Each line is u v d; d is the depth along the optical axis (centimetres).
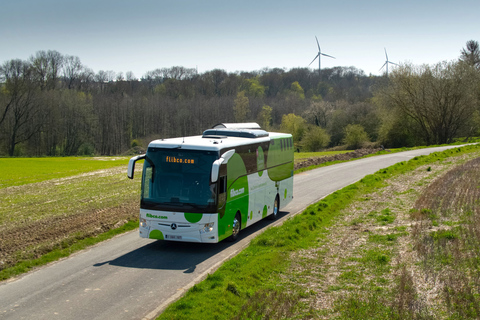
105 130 10681
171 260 1375
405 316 878
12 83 8775
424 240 1406
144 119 11488
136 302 1016
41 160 6288
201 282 1093
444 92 6888
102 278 1194
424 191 2350
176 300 1027
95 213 2097
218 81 16438
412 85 7050
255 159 1783
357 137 8219
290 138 2280
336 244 1486
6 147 8925
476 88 6856
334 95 13338
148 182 1477
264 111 10794
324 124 10250
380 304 949
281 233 1577
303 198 2567
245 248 1455
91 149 9231
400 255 1292
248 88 15725
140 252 1473
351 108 9388
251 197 1747
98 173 4219
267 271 1202
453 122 7125
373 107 8906
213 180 1356
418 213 1792
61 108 9444
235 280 1101
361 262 1269
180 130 11756
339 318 900
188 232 1429
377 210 2017
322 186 2978
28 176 4022
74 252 1480
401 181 2816
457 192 2194
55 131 9338
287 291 1058
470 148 4819
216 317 895
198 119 11950
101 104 10725
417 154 4916
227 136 1839
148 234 1464
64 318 920
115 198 2569
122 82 14525
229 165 1530
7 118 8950
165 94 14500
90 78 13525
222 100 12731
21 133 8956
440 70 6956
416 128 7481
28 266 1305
